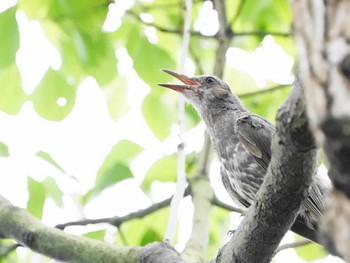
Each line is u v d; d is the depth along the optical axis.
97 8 11.60
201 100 11.82
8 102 11.73
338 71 3.11
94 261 7.90
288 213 5.88
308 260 11.52
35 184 11.31
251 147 9.95
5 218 8.42
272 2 12.44
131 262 7.75
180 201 8.25
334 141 3.17
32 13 11.40
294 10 3.37
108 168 11.78
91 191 11.52
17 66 11.65
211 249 12.40
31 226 8.30
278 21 12.61
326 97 3.16
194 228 9.84
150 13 12.59
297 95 5.04
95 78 11.88
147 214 10.80
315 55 3.23
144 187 11.79
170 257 7.54
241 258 6.40
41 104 11.78
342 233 3.13
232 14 12.88
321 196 8.79
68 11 11.48
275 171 5.63
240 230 6.31
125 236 11.31
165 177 11.90
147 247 7.75
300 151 5.34
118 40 12.12
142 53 11.99
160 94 12.15
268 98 12.91
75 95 11.86
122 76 12.23
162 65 12.02
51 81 11.80
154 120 12.22
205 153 11.41
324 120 3.16
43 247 8.18
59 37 11.70
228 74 13.48
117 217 10.62
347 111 3.08
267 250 6.24
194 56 12.99
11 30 11.10
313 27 3.26
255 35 12.74
